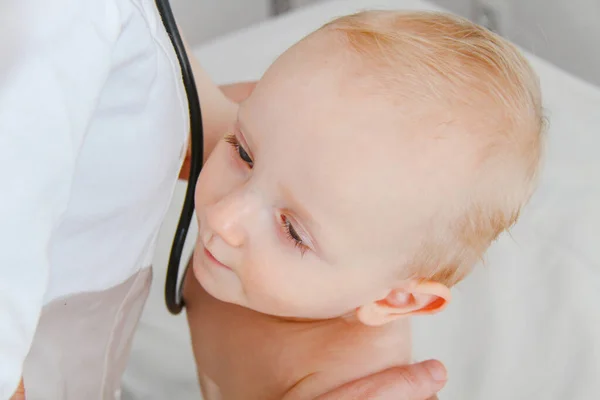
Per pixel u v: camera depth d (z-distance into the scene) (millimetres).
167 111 447
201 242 678
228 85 934
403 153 575
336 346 723
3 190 295
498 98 603
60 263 423
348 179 571
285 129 581
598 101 1185
